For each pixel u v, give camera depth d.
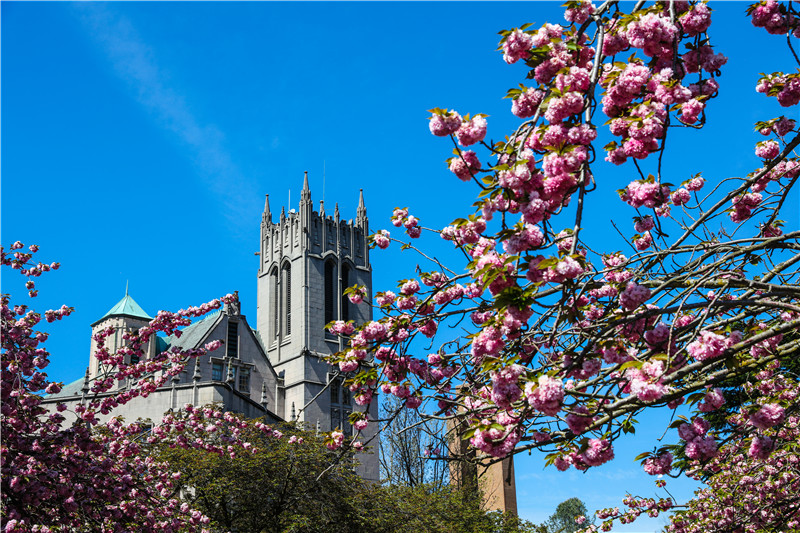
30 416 13.68
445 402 8.93
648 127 6.17
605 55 6.92
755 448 7.23
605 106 6.54
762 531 14.12
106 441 16.41
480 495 46.41
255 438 33.94
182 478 30.30
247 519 32.59
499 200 6.10
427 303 8.84
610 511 16.66
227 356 67.62
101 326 65.62
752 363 6.95
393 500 37.94
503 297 5.99
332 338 78.75
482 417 7.94
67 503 12.85
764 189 8.81
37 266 16.39
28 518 12.45
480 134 6.29
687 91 6.34
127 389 17.06
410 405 9.04
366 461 65.88
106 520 13.54
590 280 6.38
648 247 9.06
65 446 13.16
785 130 8.53
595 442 6.52
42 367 14.59
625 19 6.61
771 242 6.99
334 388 75.00
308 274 80.00
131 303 67.25
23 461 12.95
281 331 80.94
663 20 6.52
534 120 6.10
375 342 8.90
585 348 6.47
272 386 71.50
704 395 6.79
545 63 6.49
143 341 18.36
